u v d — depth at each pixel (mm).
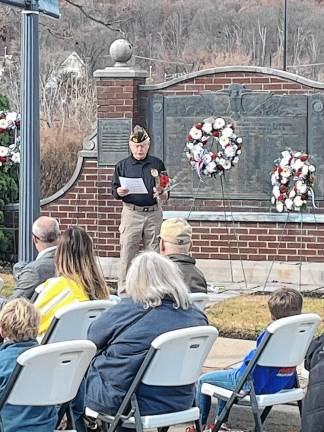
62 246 7246
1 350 5781
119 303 6262
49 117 35156
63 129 34000
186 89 14562
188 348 6086
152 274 6184
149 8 42969
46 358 5551
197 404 7066
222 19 43375
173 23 43094
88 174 14914
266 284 14008
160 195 12531
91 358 5832
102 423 6469
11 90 36125
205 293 7996
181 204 14648
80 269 7219
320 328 10609
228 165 13609
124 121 14648
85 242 7277
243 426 7848
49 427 5828
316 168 14078
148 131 14727
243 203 14391
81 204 14984
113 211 14836
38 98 10008
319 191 14062
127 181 12461
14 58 36188
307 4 42469
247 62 42750
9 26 36000
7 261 15773
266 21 42875
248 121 14289
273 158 14227
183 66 42656
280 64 42406
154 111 14680
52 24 38781
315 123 14039
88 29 39875
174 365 6090
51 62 38094
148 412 6148
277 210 13484
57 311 6691
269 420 7828
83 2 40219
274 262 14188
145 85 14695
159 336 5965
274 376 6727
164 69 42656
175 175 14656
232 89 14320
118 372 6141
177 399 6227
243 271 14266
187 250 8141
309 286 13852
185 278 7922
